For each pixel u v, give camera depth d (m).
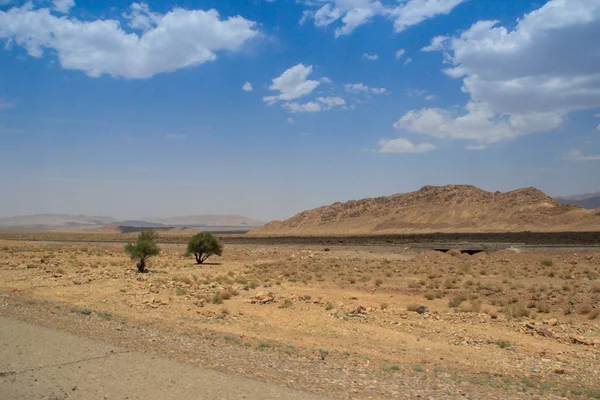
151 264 49.66
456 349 15.34
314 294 28.52
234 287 31.31
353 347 15.19
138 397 8.38
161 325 17.20
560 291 28.53
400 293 29.23
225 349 12.95
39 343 12.37
